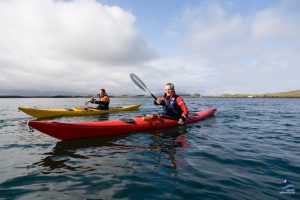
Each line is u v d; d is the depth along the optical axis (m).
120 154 4.98
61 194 3.15
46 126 5.71
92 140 6.21
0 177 3.74
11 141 6.17
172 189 3.28
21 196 3.09
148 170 4.03
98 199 3.01
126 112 15.27
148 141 6.14
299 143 6.13
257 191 3.21
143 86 8.79
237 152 5.17
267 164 4.34
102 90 14.77
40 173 3.92
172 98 7.98
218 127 8.64
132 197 3.05
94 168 4.14
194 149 5.41
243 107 23.50
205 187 3.34
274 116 13.50
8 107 21.17
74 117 12.10
